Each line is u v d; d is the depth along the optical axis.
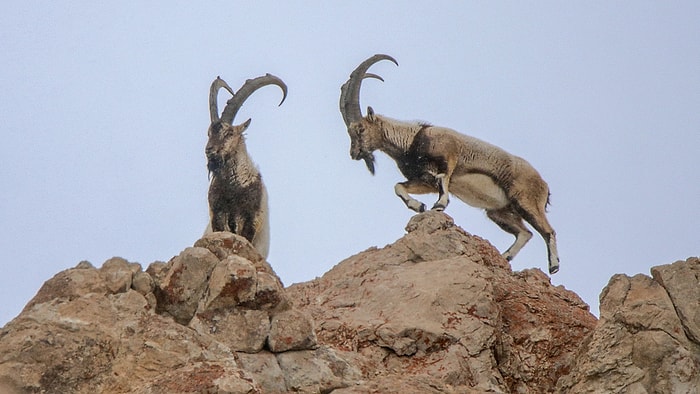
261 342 38.72
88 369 35.88
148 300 38.50
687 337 42.03
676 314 42.59
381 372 41.09
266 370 38.25
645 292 43.78
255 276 39.03
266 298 39.12
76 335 36.16
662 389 40.81
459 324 44.53
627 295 43.97
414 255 49.97
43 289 38.25
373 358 42.78
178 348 37.03
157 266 39.91
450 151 68.69
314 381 38.47
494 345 44.78
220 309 38.94
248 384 34.94
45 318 36.59
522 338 46.28
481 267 48.00
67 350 35.78
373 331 43.53
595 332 43.16
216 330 38.66
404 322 44.25
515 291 48.69
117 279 38.47
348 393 37.44
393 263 49.56
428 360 43.09
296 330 39.06
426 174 68.88
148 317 37.75
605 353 42.12
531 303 47.88
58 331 36.19
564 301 50.22
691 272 43.84
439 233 51.16
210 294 38.84
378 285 47.25
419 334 43.47
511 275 51.53
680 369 40.88
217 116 64.25
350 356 41.22
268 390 37.88
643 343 41.53
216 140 61.72
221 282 38.78
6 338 35.97
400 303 45.81
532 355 45.78
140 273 38.91
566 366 45.47
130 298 37.97
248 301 39.00
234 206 61.66
